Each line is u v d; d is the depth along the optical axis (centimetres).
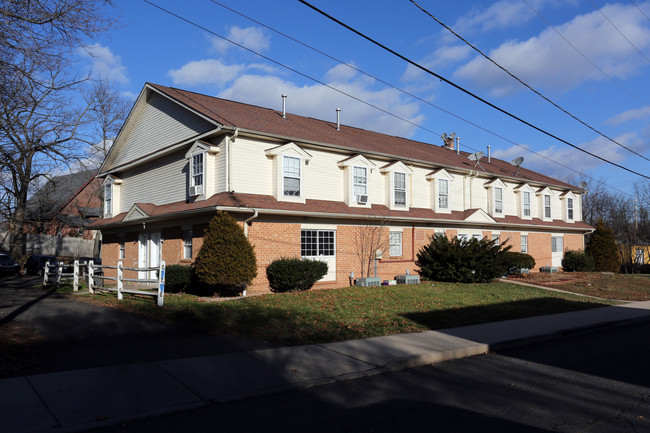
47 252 4128
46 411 543
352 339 1014
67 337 929
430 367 843
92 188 4109
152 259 2130
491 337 1073
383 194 2217
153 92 2212
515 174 3070
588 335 1217
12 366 704
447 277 2208
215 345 901
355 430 527
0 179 2219
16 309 1284
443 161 2564
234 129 1672
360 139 2355
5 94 1198
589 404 636
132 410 563
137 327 1044
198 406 593
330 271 1945
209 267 1509
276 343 948
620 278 2833
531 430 536
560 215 3447
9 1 1047
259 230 1720
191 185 1822
